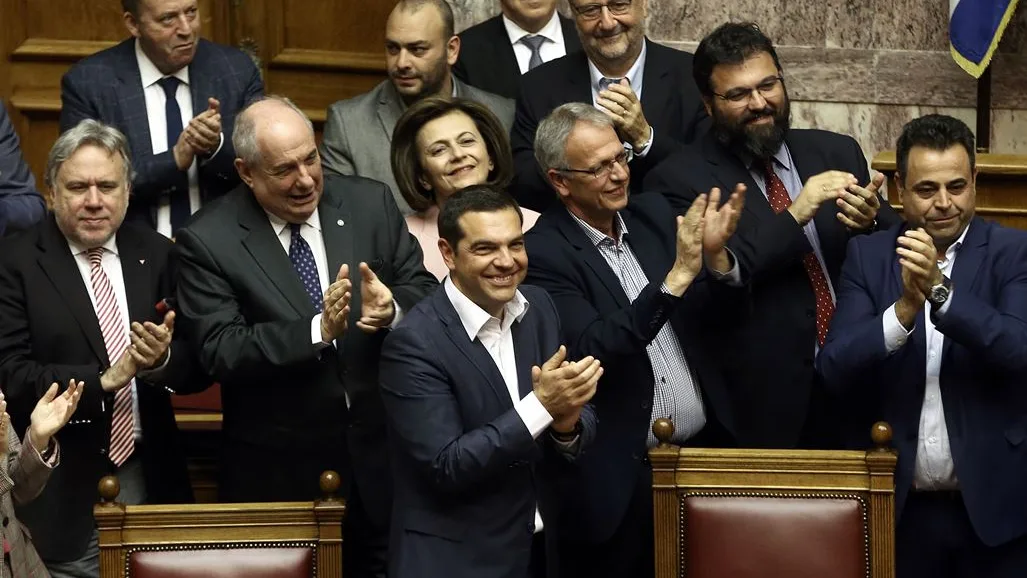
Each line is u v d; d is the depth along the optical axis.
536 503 16.34
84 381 17.39
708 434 18.47
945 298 16.14
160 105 21.61
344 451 17.77
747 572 16.05
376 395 17.77
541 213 20.12
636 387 17.70
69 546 17.81
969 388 16.72
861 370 16.70
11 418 17.67
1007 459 16.62
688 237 16.72
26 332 18.05
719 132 18.91
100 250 18.41
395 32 21.16
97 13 25.78
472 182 19.19
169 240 18.92
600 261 18.03
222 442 18.06
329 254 18.17
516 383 16.23
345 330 17.77
